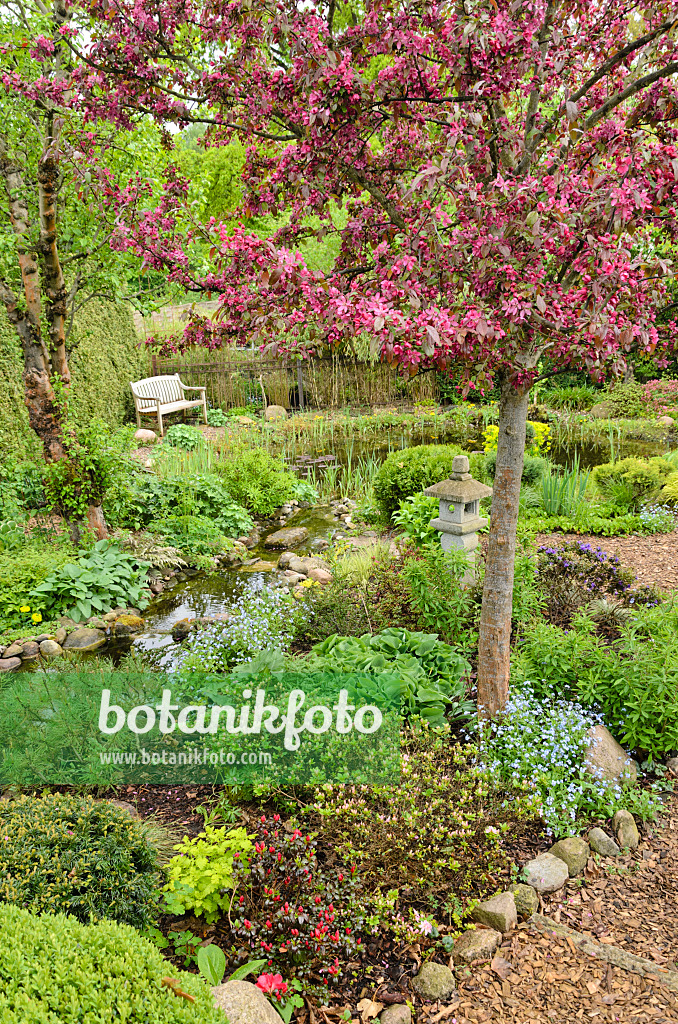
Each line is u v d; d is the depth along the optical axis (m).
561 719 3.46
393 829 2.84
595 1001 2.30
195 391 13.94
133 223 3.25
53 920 1.88
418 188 2.49
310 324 2.62
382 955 2.47
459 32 2.44
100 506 6.79
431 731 3.51
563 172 2.50
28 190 5.72
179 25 3.00
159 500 7.70
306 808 2.90
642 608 4.55
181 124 3.24
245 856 2.61
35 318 6.02
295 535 7.63
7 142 5.68
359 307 2.33
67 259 6.20
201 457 9.66
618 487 7.98
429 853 2.76
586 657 3.81
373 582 5.40
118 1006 1.64
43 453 6.63
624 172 2.56
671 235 2.89
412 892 2.67
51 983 1.66
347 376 14.85
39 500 7.06
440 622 4.50
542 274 2.49
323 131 2.72
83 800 2.50
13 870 2.16
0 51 4.13
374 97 2.68
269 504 8.53
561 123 2.87
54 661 4.56
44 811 2.38
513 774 3.16
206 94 3.08
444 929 2.60
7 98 5.17
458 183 2.53
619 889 2.80
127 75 3.02
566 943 2.54
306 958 2.31
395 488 7.67
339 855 2.82
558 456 10.57
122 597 6.02
